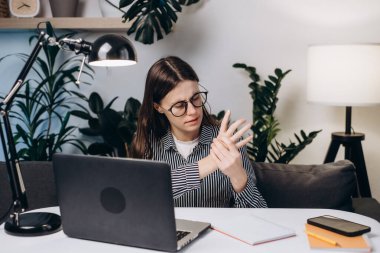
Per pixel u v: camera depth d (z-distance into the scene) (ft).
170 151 6.21
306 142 8.09
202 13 9.12
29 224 4.32
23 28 8.70
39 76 9.41
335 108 9.09
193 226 4.21
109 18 8.48
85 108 9.48
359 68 7.38
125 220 3.80
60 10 8.77
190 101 5.68
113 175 3.71
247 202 5.32
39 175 6.87
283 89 9.16
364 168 8.06
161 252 3.77
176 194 5.12
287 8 8.95
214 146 4.94
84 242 4.05
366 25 8.80
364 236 3.92
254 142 8.24
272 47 9.07
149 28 8.00
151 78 5.97
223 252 3.74
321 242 3.84
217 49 9.18
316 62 7.68
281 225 4.39
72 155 3.86
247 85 9.20
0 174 6.82
